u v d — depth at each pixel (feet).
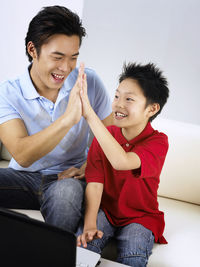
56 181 4.23
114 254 3.91
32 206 4.55
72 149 4.72
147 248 3.58
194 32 7.77
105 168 4.18
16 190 4.43
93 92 4.85
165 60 7.98
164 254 3.80
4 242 1.80
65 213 3.70
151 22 7.95
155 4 7.88
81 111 3.79
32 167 4.66
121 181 4.13
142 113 4.00
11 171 4.64
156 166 3.97
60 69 4.07
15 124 4.24
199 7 7.67
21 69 8.22
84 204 4.18
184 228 4.43
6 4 8.01
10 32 8.12
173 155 5.08
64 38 3.94
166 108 8.15
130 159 3.74
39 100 4.50
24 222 1.75
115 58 8.20
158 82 4.02
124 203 4.09
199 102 7.97
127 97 3.92
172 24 7.84
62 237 1.72
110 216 4.14
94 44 8.25
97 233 3.54
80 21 4.15
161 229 4.03
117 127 4.42
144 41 8.03
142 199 4.10
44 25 3.92
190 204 5.15
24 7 7.97
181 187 5.09
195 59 7.84
